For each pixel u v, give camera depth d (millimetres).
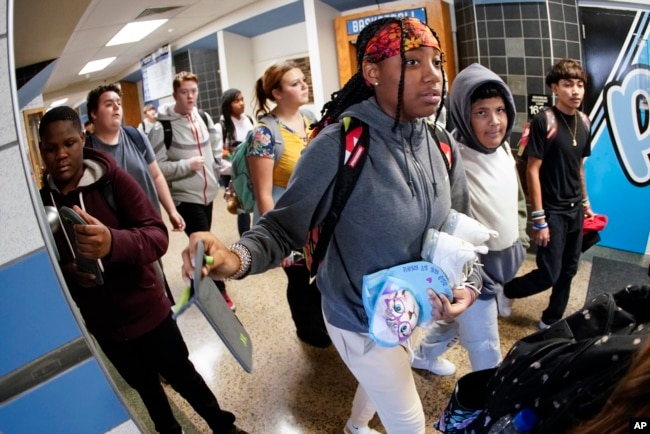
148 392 1455
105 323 1293
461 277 1021
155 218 1292
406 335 941
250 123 4137
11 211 703
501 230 1453
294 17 4984
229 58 5672
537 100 2928
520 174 2164
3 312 714
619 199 2945
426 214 1026
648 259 2828
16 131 698
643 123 2717
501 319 2342
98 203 1229
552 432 566
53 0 913
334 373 2035
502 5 2963
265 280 3135
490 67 3086
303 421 1751
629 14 2658
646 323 615
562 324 682
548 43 2859
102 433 825
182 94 2471
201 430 1776
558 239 2037
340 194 968
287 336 2381
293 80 1814
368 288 972
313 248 1082
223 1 4645
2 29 669
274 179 1879
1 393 729
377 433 1543
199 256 672
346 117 990
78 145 1211
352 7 4285
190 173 2516
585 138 2047
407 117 977
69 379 780
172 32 5816
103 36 4926
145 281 1328
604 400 507
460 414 816
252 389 1972
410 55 902
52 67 1270
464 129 1466
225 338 675
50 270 743
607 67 2812
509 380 649
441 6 3309
